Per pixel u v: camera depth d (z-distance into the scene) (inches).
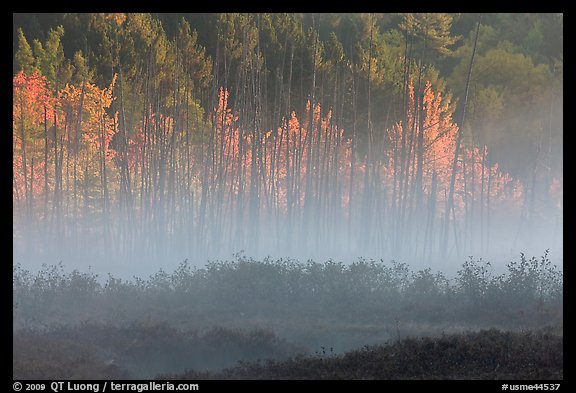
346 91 4963.1
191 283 2273.6
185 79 4018.2
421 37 6501.0
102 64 4717.0
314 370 1451.8
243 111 3646.7
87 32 5059.1
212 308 2108.8
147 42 5022.1
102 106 3850.9
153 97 3816.4
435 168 4485.7
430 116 4623.5
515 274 2198.6
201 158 3976.4
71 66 4473.4
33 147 3690.9
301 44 5103.3
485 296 2080.5
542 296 2084.2
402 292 2190.0
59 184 3410.4
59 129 3843.5
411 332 1839.3
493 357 1473.9
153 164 3686.0
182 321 1979.6
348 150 4694.9
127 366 1614.2
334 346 1815.9
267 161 4382.4
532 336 1611.7
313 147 3939.5
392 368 1440.7
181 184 3934.5
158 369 1647.4
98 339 1723.7
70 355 1592.0
